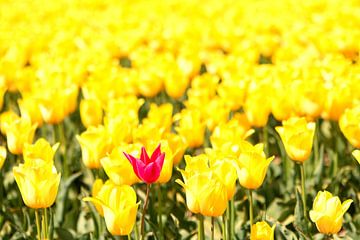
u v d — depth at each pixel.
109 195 4.73
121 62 12.49
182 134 6.73
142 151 4.81
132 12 16.27
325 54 10.25
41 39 12.35
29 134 6.43
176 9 16.98
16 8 17.73
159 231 6.01
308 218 6.48
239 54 10.57
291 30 12.22
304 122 5.78
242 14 14.64
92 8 18.56
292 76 8.26
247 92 8.29
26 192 4.97
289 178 7.50
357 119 6.21
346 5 14.62
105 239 6.21
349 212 7.12
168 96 10.52
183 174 4.88
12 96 10.93
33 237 6.32
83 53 11.03
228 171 4.95
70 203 7.60
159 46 12.40
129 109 7.20
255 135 9.04
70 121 9.36
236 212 6.86
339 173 7.21
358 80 7.59
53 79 8.75
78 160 8.19
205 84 8.91
